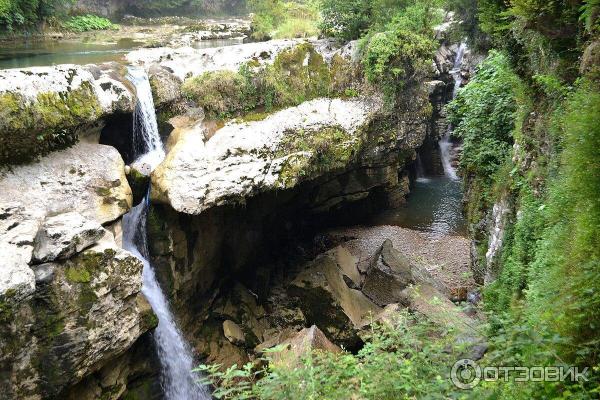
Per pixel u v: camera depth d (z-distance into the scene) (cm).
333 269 1159
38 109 763
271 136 1123
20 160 757
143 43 1786
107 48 1585
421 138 1505
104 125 936
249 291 1230
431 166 2086
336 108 1271
